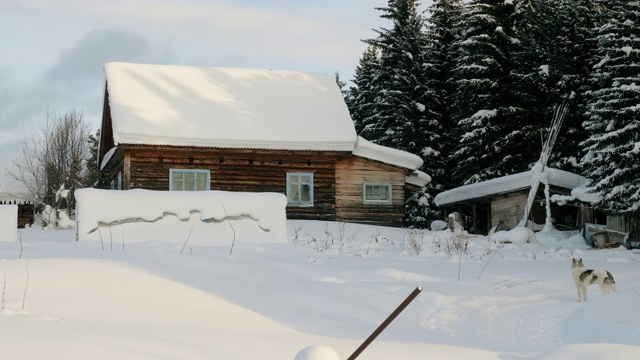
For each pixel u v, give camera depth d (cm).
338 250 1878
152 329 700
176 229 1862
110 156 3241
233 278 1159
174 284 1015
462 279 1385
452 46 4438
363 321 937
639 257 1920
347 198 3111
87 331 621
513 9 4056
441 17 4719
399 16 4566
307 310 970
